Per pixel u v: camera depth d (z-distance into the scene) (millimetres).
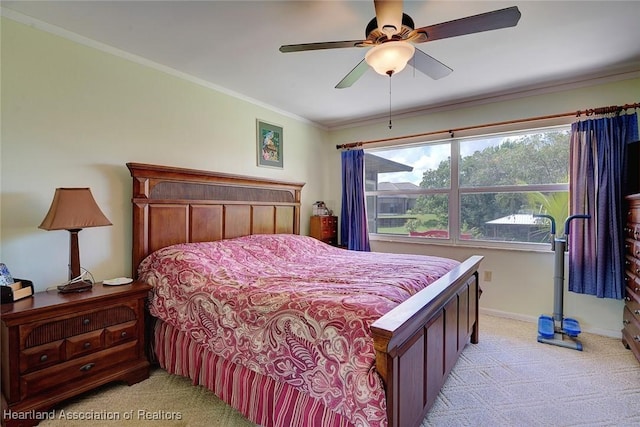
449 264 2439
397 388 1205
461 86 3059
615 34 2129
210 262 2240
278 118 3814
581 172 2809
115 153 2379
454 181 3660
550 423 1685
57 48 2088
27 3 1807
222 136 3150
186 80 2830
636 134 2621
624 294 2619
